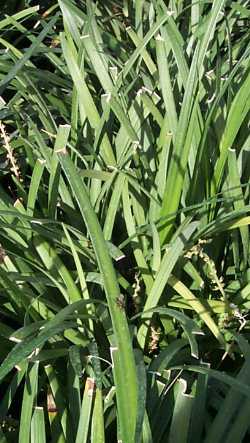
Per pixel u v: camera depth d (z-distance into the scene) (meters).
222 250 0.83
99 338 0.75
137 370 0.65
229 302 0.76
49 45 1.07
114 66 0.91
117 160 0.83
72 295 0.74
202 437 0.70
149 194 0.77
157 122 0.85
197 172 0.78
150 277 0.76
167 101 0.80
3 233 0.77
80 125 0.88
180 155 0.75
